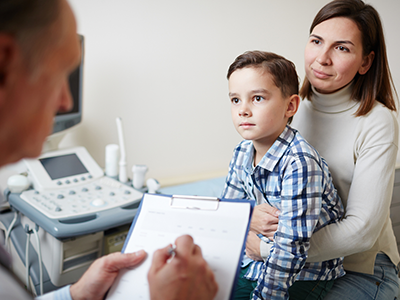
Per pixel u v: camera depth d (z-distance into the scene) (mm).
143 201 649
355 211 868
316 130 1008
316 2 2037
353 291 941
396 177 1772
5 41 291
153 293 471
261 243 869
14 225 1172
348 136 941
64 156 1271
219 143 1945
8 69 299
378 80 895
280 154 843
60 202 1077
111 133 1597
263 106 778
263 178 891
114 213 1056
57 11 320
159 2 1569
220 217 591
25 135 336
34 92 322
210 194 1577
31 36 301
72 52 346
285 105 814
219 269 529
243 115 798
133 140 1663
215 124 1897
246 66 789
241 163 992
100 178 1277
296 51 2049
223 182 1723
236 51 1846
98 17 1448
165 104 1707
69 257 1040
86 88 1483
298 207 778
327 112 980
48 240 1029
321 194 807
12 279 350
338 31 844
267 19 1892
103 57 1496
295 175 792
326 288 912
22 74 307
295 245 766
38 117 339
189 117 1799
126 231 1159
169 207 627
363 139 910
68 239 1000
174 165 1820
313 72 909
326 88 910
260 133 796
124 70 1560
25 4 294
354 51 850
